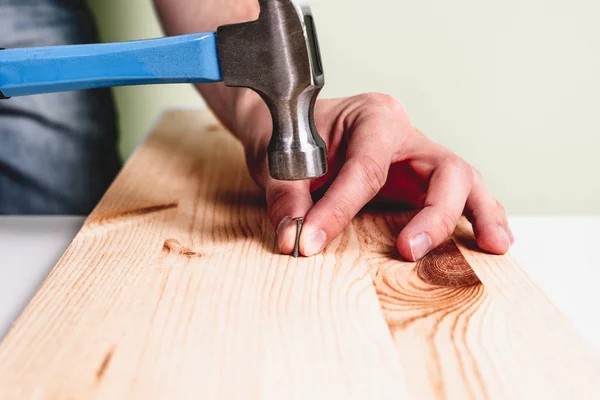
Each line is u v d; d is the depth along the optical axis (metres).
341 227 0.91
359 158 0.94
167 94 2.11
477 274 0.84
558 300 0.85
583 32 2.13
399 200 1.09
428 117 2.24
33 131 1.82
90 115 1.88
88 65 0.83
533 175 2.30
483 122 2.24
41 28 1.73
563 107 2.21
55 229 1.13
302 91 0.79
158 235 0.97
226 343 0.68
